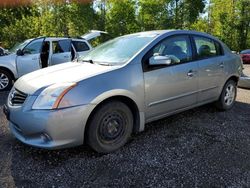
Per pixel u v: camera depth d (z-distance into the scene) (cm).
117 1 3778
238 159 357
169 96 426
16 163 345
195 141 409
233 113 543
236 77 560
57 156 362
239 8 4038
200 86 475
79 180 311
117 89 362
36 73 395
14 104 360
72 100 331
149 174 322
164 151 377
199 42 488
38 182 307
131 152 374
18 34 2627
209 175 320
